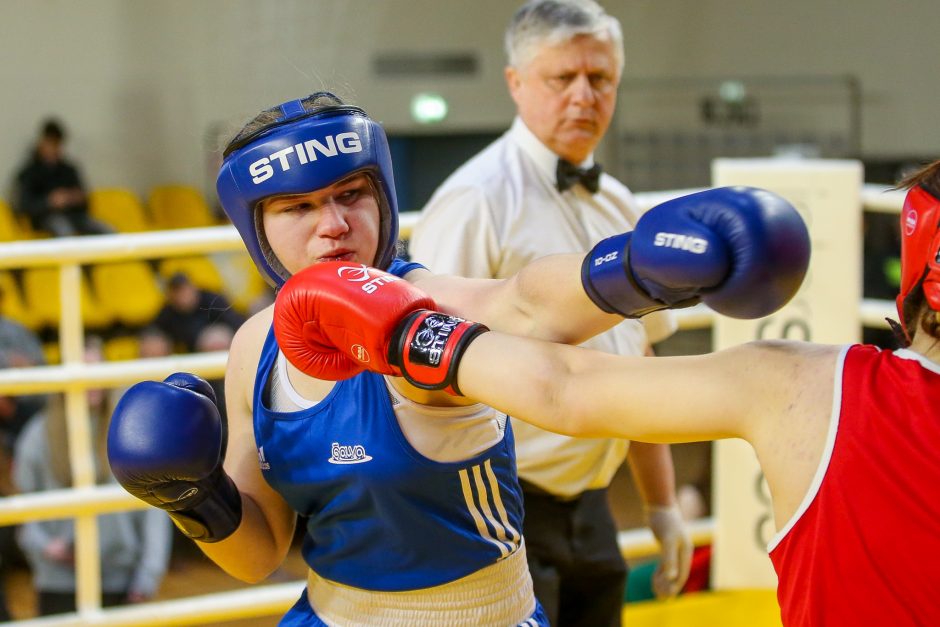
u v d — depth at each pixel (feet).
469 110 26.89
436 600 4.69
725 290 3.36
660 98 28.27
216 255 21.54
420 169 26.81
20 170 23.59
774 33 28.86
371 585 4.74
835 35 29.17
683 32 28.27
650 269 3.47
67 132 24.02
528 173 7.41
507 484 4.80
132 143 24.47
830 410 3.41
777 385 3.52
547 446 7.20
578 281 3.77
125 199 24.11
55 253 8.63
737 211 3.32
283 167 4.34
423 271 4.82
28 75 23.63
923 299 3.44
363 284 3.91
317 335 3.97
